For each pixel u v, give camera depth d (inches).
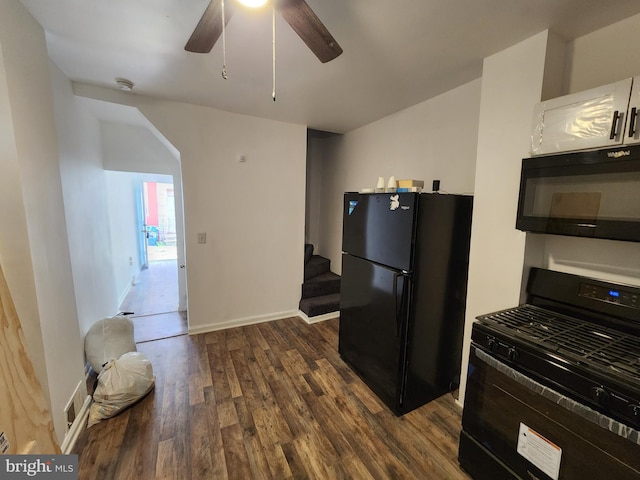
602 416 37.1
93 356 84.5
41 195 57.2
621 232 44.0
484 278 70.3
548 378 43.1
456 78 80.8
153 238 320.8
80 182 91.9
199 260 118.0
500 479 50.9
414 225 68.6
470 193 84.5
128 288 181.3
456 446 65.8
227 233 122.0
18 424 38.5
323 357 103.0
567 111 50.3
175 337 117.3
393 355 74.9
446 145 91.4
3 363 37.5
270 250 132.3
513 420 48.8
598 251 55.7
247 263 128.0
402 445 65.8
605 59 55.7
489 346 51.7
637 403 34.1
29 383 41.1
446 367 84.0
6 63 48.0
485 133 68.9
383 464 60.8
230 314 127.3
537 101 58.6
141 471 58.1
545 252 64.3
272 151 126.5
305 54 68.7
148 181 246.1
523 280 62.8
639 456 34.5
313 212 177.6
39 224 55.9
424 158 100.0
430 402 81.1
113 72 80.7
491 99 67.4
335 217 159.8
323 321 135.6
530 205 56.1
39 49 58.3
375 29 58.0
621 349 43.8
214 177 116.1
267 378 90.2
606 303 51.9
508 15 52.9
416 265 70.8
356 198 90.0
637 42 51.8
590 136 47.2
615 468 36.7
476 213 71.5
